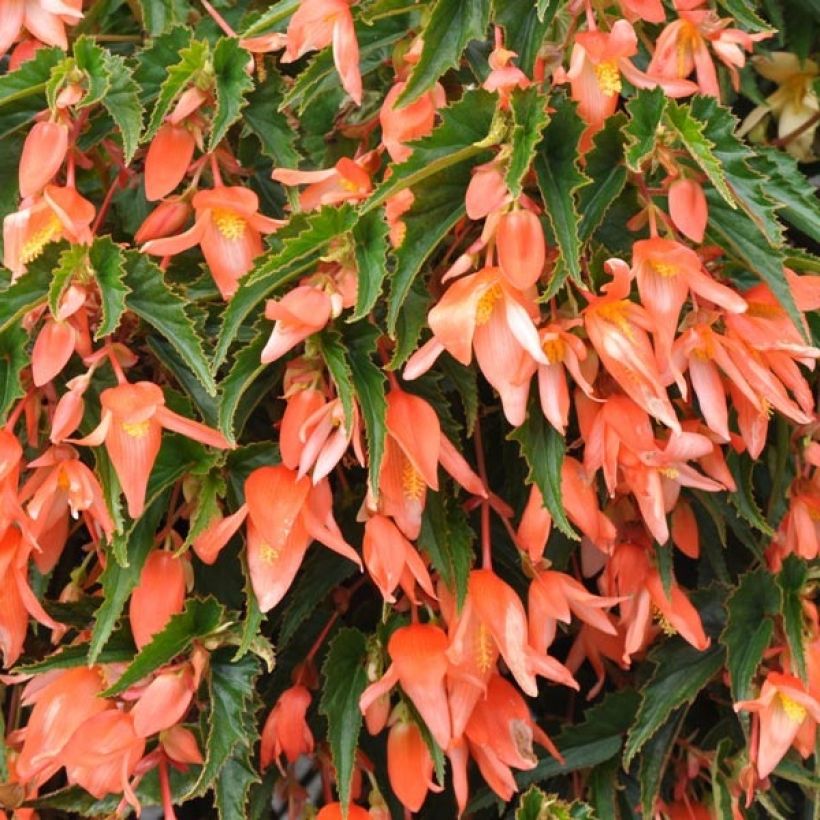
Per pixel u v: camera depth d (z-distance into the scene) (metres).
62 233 0.94
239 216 0.94
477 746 0.98
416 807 0.97
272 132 0.97
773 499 1.01
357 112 1.01
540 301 0.89
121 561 0.92
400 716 0.98
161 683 0.94
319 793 1.07
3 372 0.93
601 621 0.97
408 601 0.98
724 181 0.89
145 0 1.01
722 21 0.96
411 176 0.89
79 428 0.94
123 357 0.94
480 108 0.90
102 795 0.95
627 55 0.91
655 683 1.01
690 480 0.94
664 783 1.06
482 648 0.95
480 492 0.93
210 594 0.96
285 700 0.99
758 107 1.09
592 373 0.92
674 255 0.90
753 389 0.93
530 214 0.89
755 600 1.00
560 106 0.90
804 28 1.08
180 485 0.96
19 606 0.95
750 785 1.00
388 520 0.93
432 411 0.92
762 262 0.91
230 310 0.90
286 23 1.00
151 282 0.92
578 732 1.03
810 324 0.97
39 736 0.96
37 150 0.93
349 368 0.91
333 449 0.91
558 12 0.93
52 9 0.96
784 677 0.99
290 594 1.02
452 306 0.89
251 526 0.93
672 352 0.92
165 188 0.95
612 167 0.92
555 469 0.92
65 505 0.94
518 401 0.90
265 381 0.95
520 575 1.00
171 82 0.94
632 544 0.99
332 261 0.91
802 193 0.98
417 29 0.97
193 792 0.94
